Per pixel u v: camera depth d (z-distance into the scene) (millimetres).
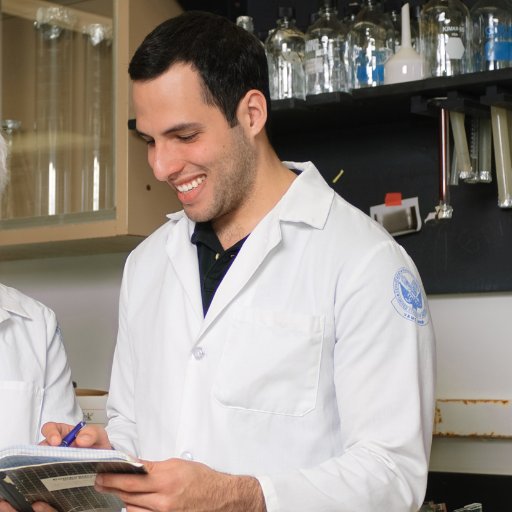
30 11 2777
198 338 1638
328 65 2381
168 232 1858
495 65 2221
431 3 2307
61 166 2678
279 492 1427
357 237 1626
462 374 2459
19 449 1285
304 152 2656
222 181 1613
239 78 1619
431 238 2475
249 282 1648
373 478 1450
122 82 2547
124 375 1860
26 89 2766
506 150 2240
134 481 1343
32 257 3115
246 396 1583
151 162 1621
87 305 3055
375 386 1521
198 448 1608
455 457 2453
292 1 2713
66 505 1488
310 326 1588
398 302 1555
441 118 2248
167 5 2676
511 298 2408
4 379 1918
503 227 2385
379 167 2549
